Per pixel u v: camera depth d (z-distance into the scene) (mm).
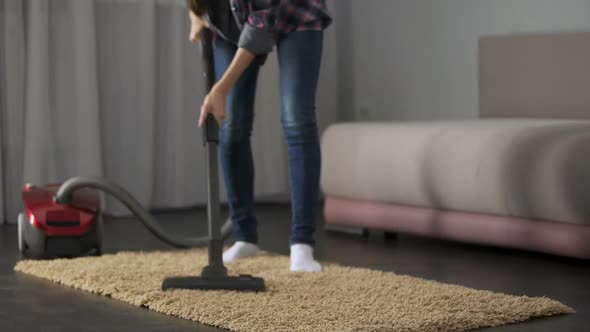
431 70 4328
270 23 2324
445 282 2381
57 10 3857
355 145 3318
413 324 1771
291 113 2447
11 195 3770
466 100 4184
